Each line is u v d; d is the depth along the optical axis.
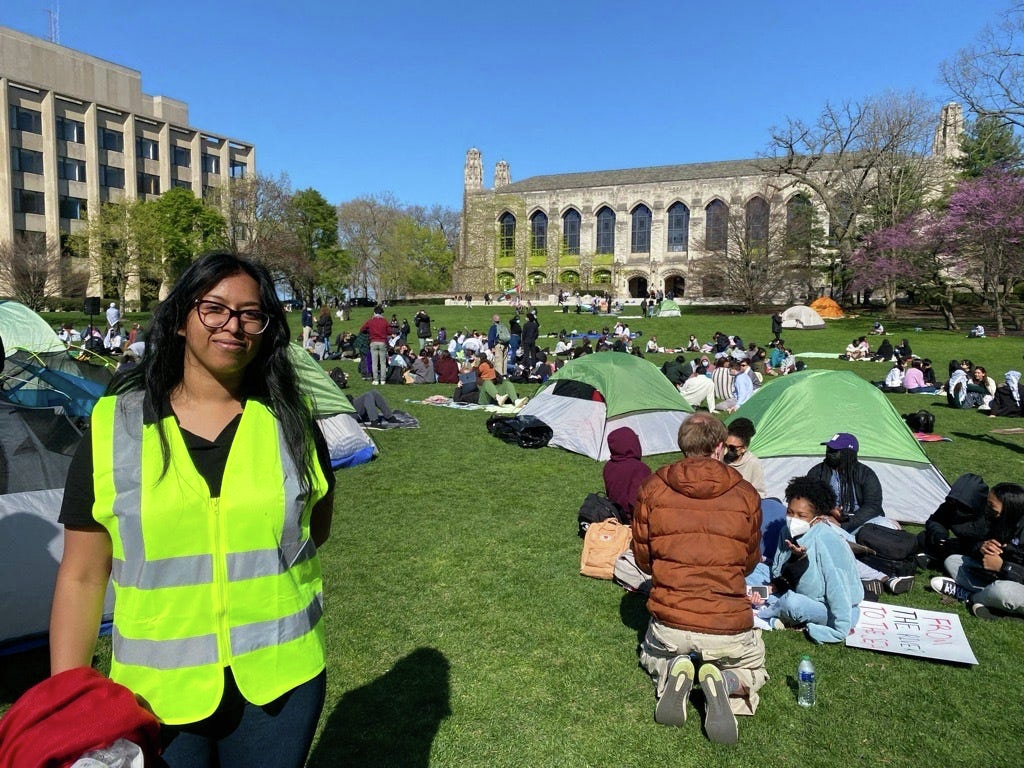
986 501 6.40
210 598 1.99
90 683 1.90
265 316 2.12
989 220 35.09
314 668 2.16
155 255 56.28
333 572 6.60
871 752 4.01
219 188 64.12
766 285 55.03
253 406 2.14
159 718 1.95
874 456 8.62
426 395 19.14
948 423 15.54
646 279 78.19
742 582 4.37
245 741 2.05
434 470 10.66
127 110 71.69
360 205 88.81
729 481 4.38
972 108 35.94
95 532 1.99
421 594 6.10
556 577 6.50
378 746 3.96
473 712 4.32
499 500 9.05
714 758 3.93
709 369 20.48
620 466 7.39
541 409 13.09
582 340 36.06
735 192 70.12
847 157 59.25
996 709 4.46
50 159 65.00
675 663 4.27
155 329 2.08
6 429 5.30
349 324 46.66
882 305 55.62
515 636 5.34
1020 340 33.75
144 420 2.01
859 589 5.46
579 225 78.62
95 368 13.49
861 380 9.27
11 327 14.73
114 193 71.25
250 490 2.03
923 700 4.55
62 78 70.50
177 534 1.96
